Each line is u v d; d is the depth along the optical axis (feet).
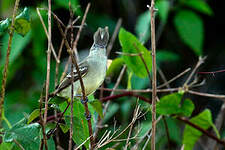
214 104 45.14
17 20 20.51
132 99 37.78
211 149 37.55
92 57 29.66
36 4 30.68
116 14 47.80
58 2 32.96
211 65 47.57
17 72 35.94
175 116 32.35
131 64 32.37
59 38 39.58
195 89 45.50
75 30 42.32
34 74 34.14
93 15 43.50
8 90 34.47
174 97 31.12
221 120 37.47
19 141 20.94
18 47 31.09
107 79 37.32
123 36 31.99
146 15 40.50
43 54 34.91
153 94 22.90
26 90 33.88
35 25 33.73
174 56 41.60
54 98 23.15
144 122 32.60
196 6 41.37
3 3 28.35
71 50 20.79
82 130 22.76
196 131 32.78
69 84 28.02
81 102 25.12
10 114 29.09
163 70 46.47
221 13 49.19
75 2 31.30
